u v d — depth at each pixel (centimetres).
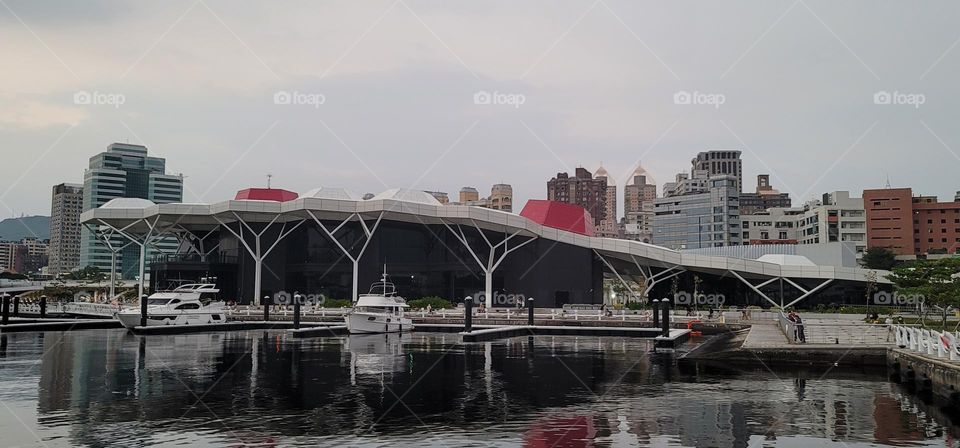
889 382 3347
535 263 9431
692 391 3067
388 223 9744
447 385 3225
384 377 3478
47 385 3166
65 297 12644
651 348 5159
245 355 4494
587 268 9388
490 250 9031
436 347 5169
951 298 5859
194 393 2961
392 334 6488
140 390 3031
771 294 9112
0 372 3584
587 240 9325
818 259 10681
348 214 9006
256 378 3416
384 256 9762
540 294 9388
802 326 4306
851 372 3688
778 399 2867
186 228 10556
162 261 10081
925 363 2986
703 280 9456
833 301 8806
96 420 2408
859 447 2098
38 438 2156
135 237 10981
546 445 2092
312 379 3391
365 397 2883
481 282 9556
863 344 4031
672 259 8888
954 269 6247
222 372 3634
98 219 9494
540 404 2742
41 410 2577
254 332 6650
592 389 3114
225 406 2667
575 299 9356
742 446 2108
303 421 2402
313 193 9731
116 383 3228
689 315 7638
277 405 2692
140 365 3906
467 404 2736
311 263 9719
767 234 17588
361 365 3975
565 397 2903
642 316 7500
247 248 9281
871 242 15175
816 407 2695
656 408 2669
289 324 7112
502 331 6188
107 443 2095
